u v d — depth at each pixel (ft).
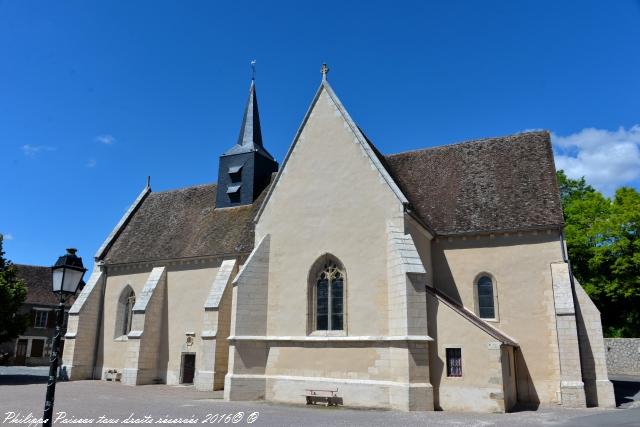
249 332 71.72
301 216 74.84
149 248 105.19
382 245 67.67
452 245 77.71
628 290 126.00
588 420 51.85
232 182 105.40
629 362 118.11
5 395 75.72
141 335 93.45
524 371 69.56
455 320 62.69
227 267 89.86
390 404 61.67
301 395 67.15
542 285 71.36
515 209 76.02
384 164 85.05
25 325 109.29
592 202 138.82
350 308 67.92
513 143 87.76
